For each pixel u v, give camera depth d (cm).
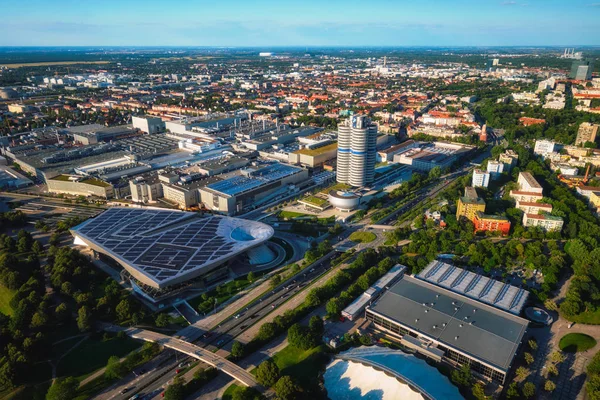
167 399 18900
